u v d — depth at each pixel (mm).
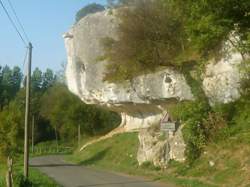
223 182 22172
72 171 34219
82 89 50406
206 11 16156
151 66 34812
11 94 119500
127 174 30375
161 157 29297
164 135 30172
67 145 88375
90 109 76750
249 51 17484
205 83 30453
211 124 27203
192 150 26969
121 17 35719
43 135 94125
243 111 27203
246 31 16594
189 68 31406
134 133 43500
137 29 34375
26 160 26531
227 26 16438
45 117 91000
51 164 44844
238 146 24688
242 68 18734
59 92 86188
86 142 62312
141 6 34438
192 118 27812
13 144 34281
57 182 25484
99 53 46062
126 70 36938
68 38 53250
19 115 35125
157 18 33531
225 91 29422
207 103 28672
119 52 35812
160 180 25359
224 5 15750
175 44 33500
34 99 95688
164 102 37125
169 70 34656
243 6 15758
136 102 41156
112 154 41938
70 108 77312
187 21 17719
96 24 46812
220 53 29531
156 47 34000
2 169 31984
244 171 22062
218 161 24578
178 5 17484
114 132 51000
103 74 41906
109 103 45656
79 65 50125
